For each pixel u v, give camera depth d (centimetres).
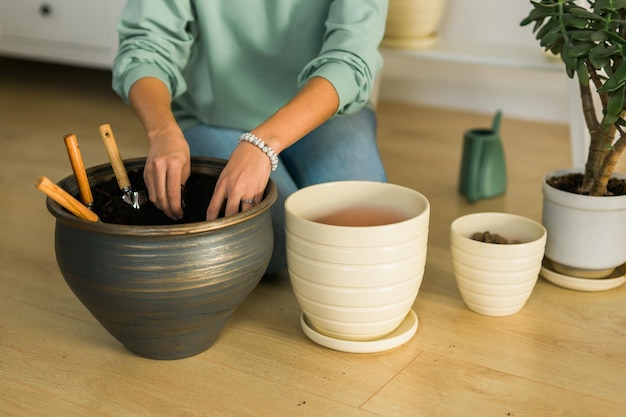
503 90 268
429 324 131
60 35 268
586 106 140
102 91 292
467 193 188
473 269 130
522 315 134
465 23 262
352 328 119
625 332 129
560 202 139
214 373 116
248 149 115
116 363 119
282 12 143
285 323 131
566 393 112
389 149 230
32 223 172
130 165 127
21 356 121
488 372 117
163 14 141
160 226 102
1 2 275
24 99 280
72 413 107
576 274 144
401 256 115
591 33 127
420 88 281
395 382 114
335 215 131
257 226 112
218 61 147
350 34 134
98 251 105
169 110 127
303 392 112
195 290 107
